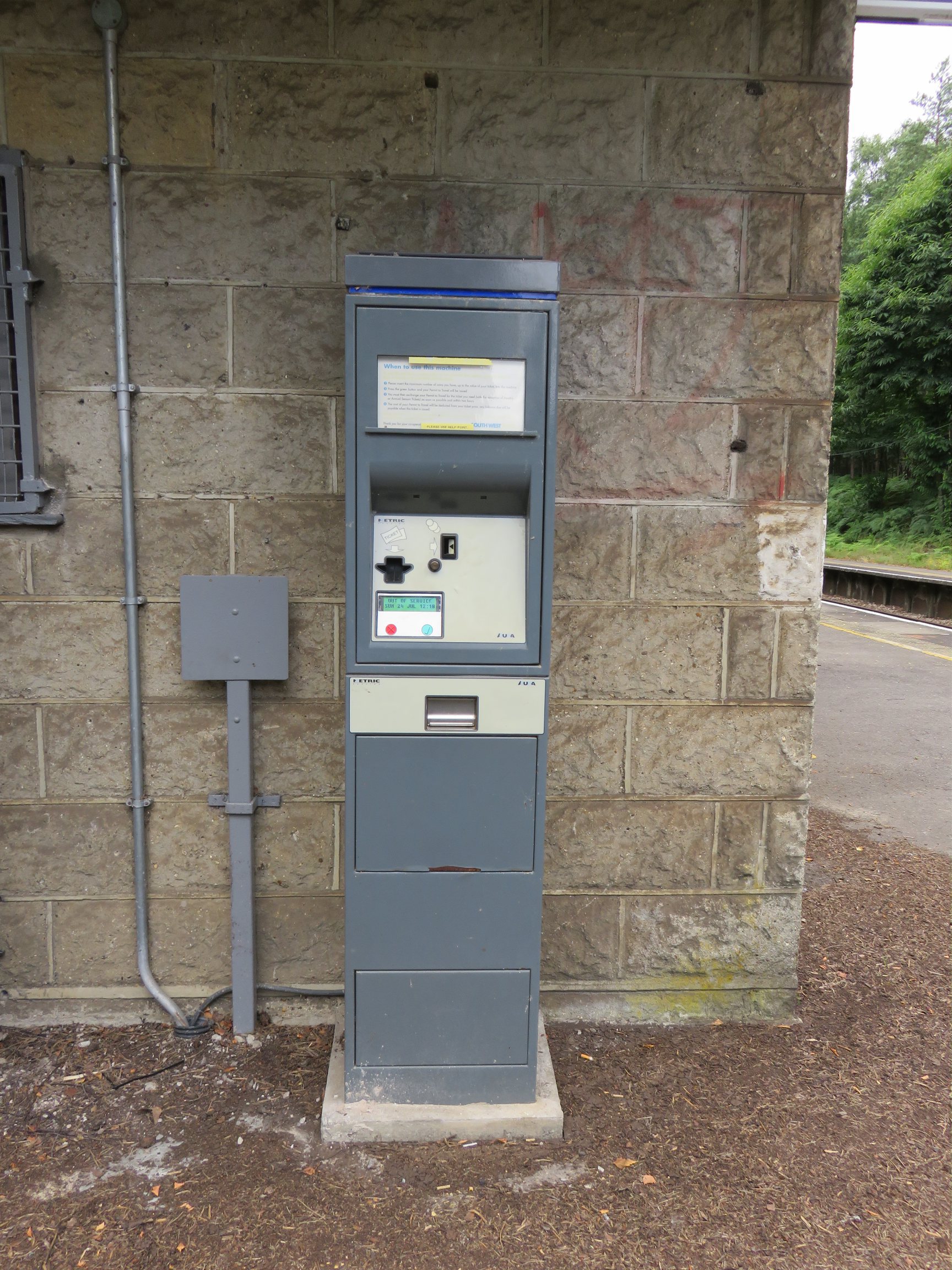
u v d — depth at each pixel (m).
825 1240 2.13
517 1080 2.49
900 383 25.19
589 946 3.08
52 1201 2.22
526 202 2.79
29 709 2.88
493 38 2.73
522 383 2.26
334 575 2.88
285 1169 2.33
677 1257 2.08
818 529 2.97
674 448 2.92
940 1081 2.77
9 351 2.76
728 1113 2.60
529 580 2.31
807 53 2.80
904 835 5.16
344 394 2.80
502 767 2.37
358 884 2.40
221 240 2.75
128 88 2.68
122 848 2.95
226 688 2.86
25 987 2.98
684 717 3.01
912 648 12.02
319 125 2.73
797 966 3.34
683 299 2.86
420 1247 2.09
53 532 2.83
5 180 2.66
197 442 2.82
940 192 23.78
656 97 2.78
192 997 3.00
